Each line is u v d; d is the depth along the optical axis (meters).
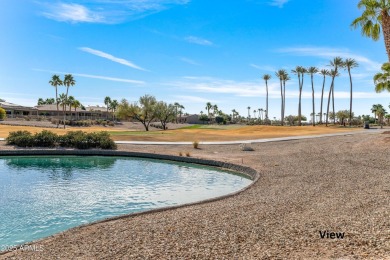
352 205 9.98
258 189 13.70
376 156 22.06
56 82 87.81
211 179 19.36
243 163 22.47
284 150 29.66
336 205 10.09
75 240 7.49
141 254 6.43
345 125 82.19
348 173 16.61
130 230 8.12
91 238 7.60
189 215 9.48
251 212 9.61
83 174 20.64
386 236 6.86
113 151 29.48
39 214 11.88
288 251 6.32
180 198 14.56
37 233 9.91
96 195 14.98
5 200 13.88
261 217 8.98
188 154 27.03
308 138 39.31
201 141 39.16
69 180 18.58
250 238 7.20
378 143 27.27
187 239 7.27
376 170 17.12
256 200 11.45
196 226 8.27
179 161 26.27
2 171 21.52
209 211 9.93
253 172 19.38
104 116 117.06
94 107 130.38
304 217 8.82
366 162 20.05
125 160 27.39
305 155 25.28
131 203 13.59
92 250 6.77
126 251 6.63
